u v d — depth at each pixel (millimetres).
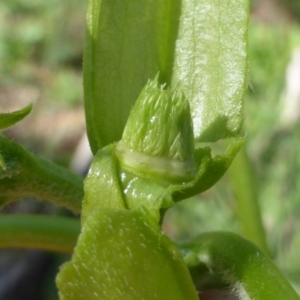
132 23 72
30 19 375
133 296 57
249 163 103
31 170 70
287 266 175
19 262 220
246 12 72
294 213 183
